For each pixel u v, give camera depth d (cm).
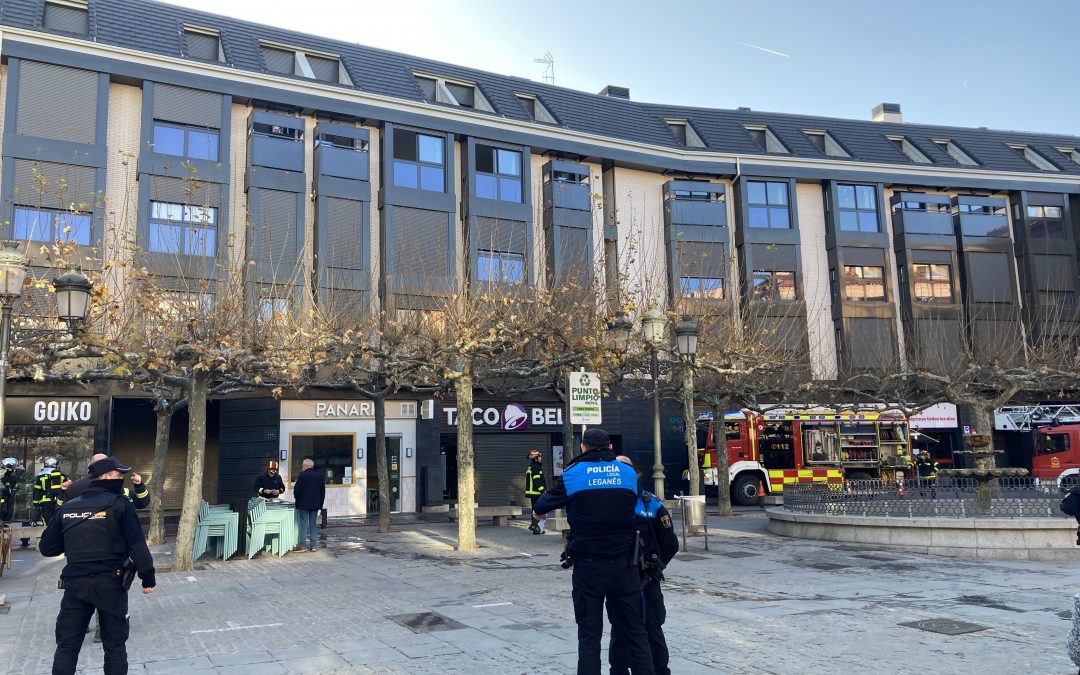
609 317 1545
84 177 2164
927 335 2953
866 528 1418
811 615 796
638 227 2973
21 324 1312
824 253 3200
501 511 1938
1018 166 3512
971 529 1277
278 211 2394
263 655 655
